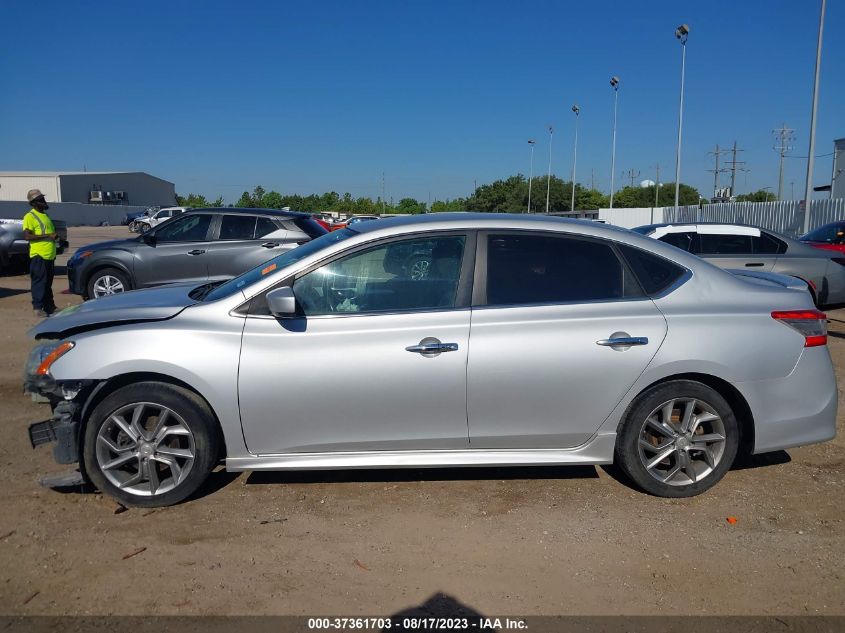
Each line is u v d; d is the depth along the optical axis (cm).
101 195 7512
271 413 402
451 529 392
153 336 397
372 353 399
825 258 1067
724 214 3102
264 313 407
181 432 404
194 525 393
